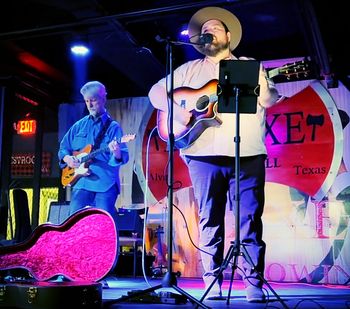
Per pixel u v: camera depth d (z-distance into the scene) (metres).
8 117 6.41
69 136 4.95
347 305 3.02
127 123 6.74
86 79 6.76
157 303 3.09
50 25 4.93
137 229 5.63
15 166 7.99
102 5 4.63
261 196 3.46
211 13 3.66
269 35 5.84
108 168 4.66
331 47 5.23
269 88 3.45
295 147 5.88
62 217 5.32
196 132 3.54
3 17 5.03
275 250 5.78
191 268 6.07
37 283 2.85
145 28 5.22
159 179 6.44
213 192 3.49
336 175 5.70
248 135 3.44
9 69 6.38
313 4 4.24
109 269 3.48
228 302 3.10
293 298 3.54
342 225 5.59
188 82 3.69
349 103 5.74
